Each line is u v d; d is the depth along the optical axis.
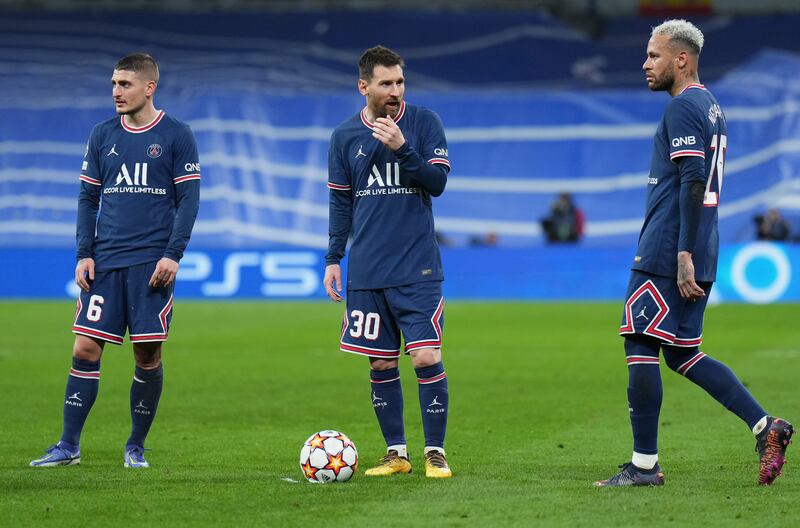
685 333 21.45
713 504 18.97
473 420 30.80
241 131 99.81
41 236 98.06
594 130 98.62
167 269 23.25
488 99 100.75
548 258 81.81
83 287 23.66
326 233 96.62
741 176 94.88
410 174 21.97
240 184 98.31
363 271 22.70
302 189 98.19
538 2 119.88
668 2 117.19
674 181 21.11
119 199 23.80
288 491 20.36
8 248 84.44
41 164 100.31
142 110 23.92
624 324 21.34
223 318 67.06
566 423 30.09
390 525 17.61
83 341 23.75
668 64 21.48
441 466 22.00
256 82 109.88
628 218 95.19
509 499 19.52
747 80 101.31
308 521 17.92
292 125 100.31
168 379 40.62
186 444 26.83
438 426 22.31
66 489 20.61
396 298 22.47
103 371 42.84
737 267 78.56
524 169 98.19
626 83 110.31
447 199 97.62
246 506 19.03
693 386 37.28
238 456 25.03
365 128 22.91
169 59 113.88
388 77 22.22
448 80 112.12
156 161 23.73
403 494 20.02
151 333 23.47
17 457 24.95
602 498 19.55
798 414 31.25
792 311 70.12
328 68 112.56
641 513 18.31
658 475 20.91
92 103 102.62
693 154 20.56
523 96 100.69
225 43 115.81
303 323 63.72
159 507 18.98
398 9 120.00
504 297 82.31
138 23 118.00
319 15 118.19
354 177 23.00
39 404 34.19
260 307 75.31
